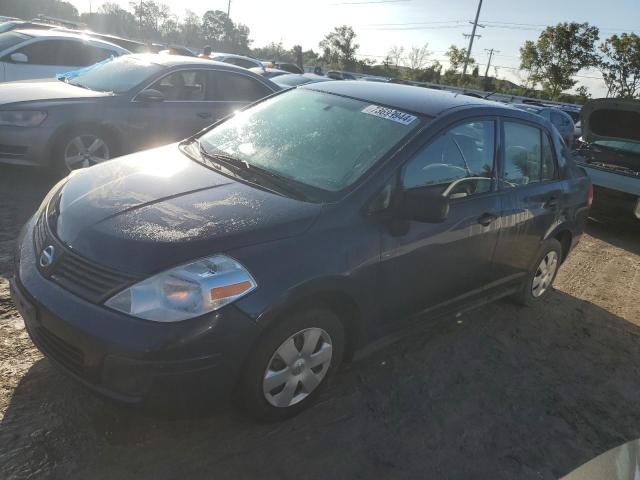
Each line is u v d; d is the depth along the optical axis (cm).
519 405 343
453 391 345
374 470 268
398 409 318
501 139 394
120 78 676
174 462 252
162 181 307
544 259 480
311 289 263
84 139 621
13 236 472
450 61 5831
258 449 269
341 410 308
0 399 273
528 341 431
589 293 561
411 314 343
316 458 269
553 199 450
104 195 288
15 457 240
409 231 314
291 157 336
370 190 300
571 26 4538
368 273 294
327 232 279
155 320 229
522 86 5162
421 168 327
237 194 295
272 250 258
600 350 437
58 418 267
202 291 235
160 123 669
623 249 748
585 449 312
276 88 790
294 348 273
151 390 231
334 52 7125
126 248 245
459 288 375
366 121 350
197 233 254
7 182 621
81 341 233
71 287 245
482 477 276
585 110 893
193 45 7500
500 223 387
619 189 774
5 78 898
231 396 262
